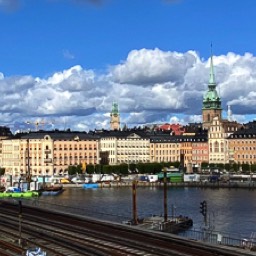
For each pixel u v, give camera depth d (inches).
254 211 7381.9
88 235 3946.9
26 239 3850.9
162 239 3646.7
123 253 3225.9
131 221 5039.4
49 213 5487.2
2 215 5447.8
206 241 3774.6
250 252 3102.9
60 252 3324.3
